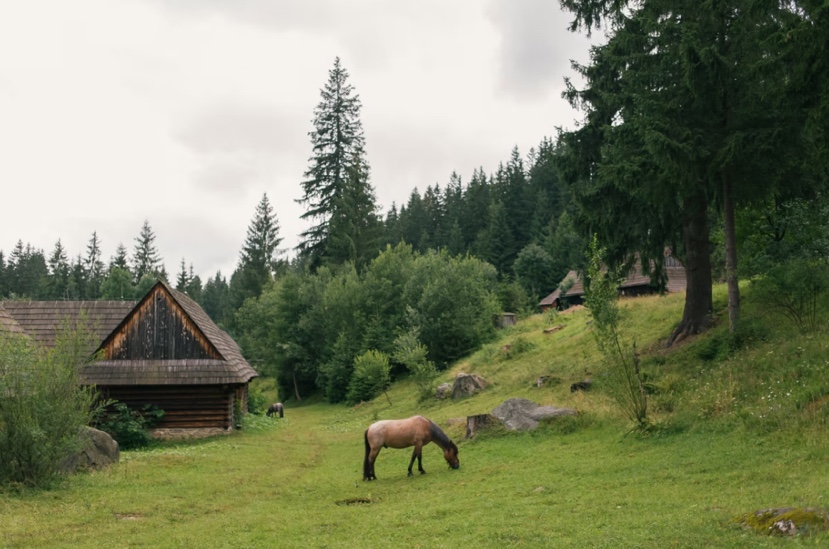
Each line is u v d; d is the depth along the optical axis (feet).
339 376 158.30
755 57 58.18
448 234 340.59
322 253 213.87
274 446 72.08
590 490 35.12
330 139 213.05
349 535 29.68
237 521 33.63
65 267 340.18
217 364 80.28
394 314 171.63
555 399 68.23
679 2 63.31
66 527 31.76
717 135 61.46
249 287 267.80
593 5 75.61
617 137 65.05
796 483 29.76
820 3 44.24
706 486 32.30
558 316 139.23
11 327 67.82
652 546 23.50
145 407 78.43
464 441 58.49
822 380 44.06
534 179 336.29
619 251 77.20
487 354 120.67
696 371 61.05
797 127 56.49
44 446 41.14
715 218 89.15
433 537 27.96
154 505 37.52
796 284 58.08
